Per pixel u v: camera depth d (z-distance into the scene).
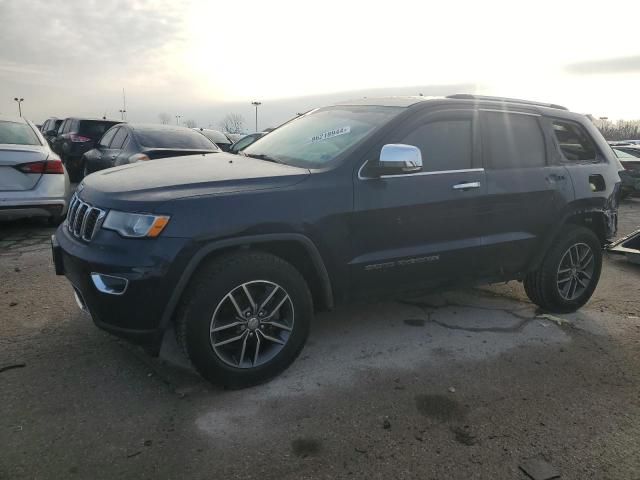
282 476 2.44
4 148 6.22
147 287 2.81
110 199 2.96
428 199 3.65
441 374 3.47
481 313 4.59
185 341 2.96
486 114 4.09
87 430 2.70
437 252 3.76
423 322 4.33
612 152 5.11
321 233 3.24
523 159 4.27
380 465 2.55
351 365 3.54
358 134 3.62
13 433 2.64
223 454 2.57
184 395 3.06
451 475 2.50
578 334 4.24
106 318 2.93
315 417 2.91
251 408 2.97
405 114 3.68
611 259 6.70
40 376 3.18
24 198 6.35
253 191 3.07
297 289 3.23
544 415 3.04
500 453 2.67
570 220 4.63
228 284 2.98
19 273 5.07
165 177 3.21
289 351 3.29
